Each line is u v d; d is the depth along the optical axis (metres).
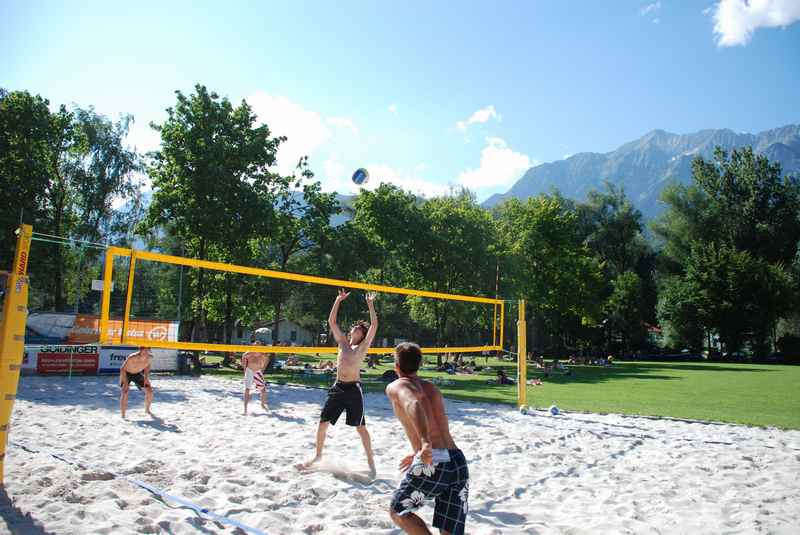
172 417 8.64
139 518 3.60
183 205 20.70
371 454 5.23
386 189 28.28
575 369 30.48
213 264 6.34
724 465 6.04
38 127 22.34
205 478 4.80
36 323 16.52
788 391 16.08
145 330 17.77
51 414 8.54
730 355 44.78
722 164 51.91
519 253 31.55
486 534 3.64
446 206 29.09
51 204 24.97
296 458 5.71
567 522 3.97
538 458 6.27
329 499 4.29
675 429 8.77
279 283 24.44
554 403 12.20
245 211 21.06
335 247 25.27
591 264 39.12
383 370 26.62
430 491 2.87
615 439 7.65
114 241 26.75
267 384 15.64
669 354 48.88
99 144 26.08
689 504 4.50
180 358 18.75
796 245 48.88
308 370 20.88
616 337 53.62
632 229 52.72
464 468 2.94
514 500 4.56
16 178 21.67
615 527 3.83
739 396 14.47
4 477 4.56
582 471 5.70
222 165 20.72
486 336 44.88
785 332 49.38
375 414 9.73
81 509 3.74
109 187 25.89
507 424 8.88
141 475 4.81
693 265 46.97
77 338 16.20
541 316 42.28
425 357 42.25
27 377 14.97
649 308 51.97
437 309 28.52
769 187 49.31
